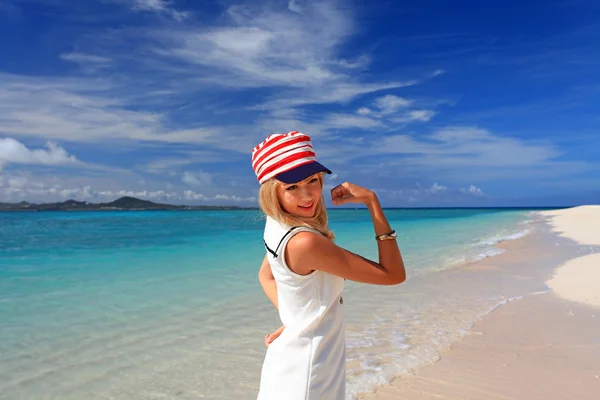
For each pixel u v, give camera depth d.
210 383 3.83
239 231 21.73
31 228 24.36
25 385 3.77
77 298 6.73
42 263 10.34
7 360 4.28
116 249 13.33
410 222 32.62
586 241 15.26
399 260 1.75
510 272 9.15
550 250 12.89
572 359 4.33
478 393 3.65
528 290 7.38
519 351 4.55
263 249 13.34
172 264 10.20
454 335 5.05
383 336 5.02
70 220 36.41
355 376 3.95
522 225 26.64
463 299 6.78
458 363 4.25
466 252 12.72
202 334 5.09
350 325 5.43
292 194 1.69
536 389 3.71
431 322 5.55
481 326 5.39
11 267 9.73
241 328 5.32
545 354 4.46
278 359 1.72
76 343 4.76
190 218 41.38
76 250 13.03
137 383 3.82
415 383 3.82
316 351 1.67
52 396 3.58
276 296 1.98
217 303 6.48
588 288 7.21
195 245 14.56
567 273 8.69
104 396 3.59
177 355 4.45
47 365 4.18
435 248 13.84
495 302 6.57
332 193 1.84
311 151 1.73
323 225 1.79
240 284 7.84
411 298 6.84
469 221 33.75
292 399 1.64
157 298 6.75
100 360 4.31
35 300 6.58
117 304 6.38
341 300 1.80
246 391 3.70
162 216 48.59
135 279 8.30
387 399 3.55
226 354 4.48
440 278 8.53
